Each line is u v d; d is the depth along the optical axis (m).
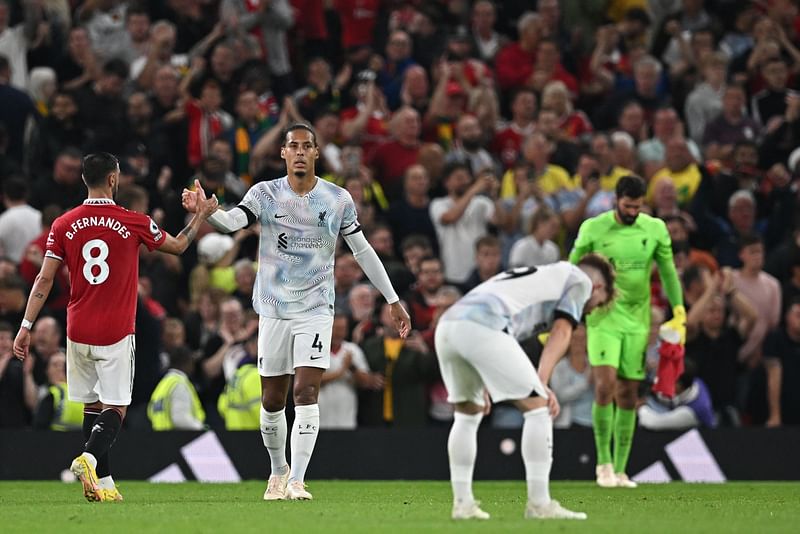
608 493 36.25
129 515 25.91
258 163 57.50
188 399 45.81
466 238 55.72
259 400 45.94
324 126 58.78
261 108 60.41
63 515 26.00
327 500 31.70
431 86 67.25
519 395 23.70
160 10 67.75
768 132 63.41
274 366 31.14
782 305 53.56
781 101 67.19
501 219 55.91
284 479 32.12
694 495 35.41
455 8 71.94
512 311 23.88
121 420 30.44
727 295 51.69
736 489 39.16
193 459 44.91
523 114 63.16
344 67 67.19
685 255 51.56
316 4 68.69
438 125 62.56
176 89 60.22
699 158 63.66
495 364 23.53
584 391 46.91
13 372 46.50
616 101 66.06
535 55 68.50
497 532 21.66
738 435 45.75
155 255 52.12
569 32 72.25
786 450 45.59
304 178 31.12
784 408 49.75
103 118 58.28
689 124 66.75
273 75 65.50
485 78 65.00
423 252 52.53
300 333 30.89
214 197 30.64
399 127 59.44
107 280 30.14
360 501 31.38
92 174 30.48
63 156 53.84
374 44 69.62
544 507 24.30
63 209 53.81
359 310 48.97
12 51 61.84
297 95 63.38
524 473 45.66
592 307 25.12
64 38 64.25
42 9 63.47
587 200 55.31
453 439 24.39
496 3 74.06
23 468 44.97
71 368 30.50
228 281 52.19
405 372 46.69
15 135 57.44
